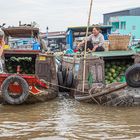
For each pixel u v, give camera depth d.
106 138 8.80
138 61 15.48
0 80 13.45
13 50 16.41
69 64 16.58
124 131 9.49
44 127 9.93
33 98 13.73
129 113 11.94
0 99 13.44
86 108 12.85
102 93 13.39
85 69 14.77
